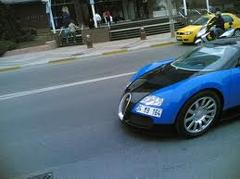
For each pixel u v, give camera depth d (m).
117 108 7.54
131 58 15.91
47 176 4.86
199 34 18.17
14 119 7.76
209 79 5.48
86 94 9.26
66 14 29.55
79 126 6.68
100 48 21.64
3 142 6.35
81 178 4.70
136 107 5.52
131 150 5.33
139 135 5.80
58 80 12.28
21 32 28.31
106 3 33.31
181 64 6.31
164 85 5.58
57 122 7.13
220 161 4.75
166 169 4.68
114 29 28.08
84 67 14.81
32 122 7.36
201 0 33.25
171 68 6.25
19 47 25.31
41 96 9.79
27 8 31.56
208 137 5.48
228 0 33.66
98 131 6.26
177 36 19.70
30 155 5.61
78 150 5.57
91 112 7.50
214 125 5.82
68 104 8.44
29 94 10.31
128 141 5.64
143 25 28.27
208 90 5.44
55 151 5.65
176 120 5.30
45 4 30.70
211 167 4.62
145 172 4.66
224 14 19.03
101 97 8.70
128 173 4.68
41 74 14.53
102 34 26.33
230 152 4.95
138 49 19.59
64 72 14.13
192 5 32.97
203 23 19.16
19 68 17.97
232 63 5.84
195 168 4.63
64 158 5.35
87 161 5.16
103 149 5.49
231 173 4.44
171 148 5.24
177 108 5.23
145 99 5.47
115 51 19.17
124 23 28.31
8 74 16.20
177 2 32.41
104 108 7.67
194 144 5.29
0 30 27.09
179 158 4.93
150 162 4.90
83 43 25.55
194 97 5.33
